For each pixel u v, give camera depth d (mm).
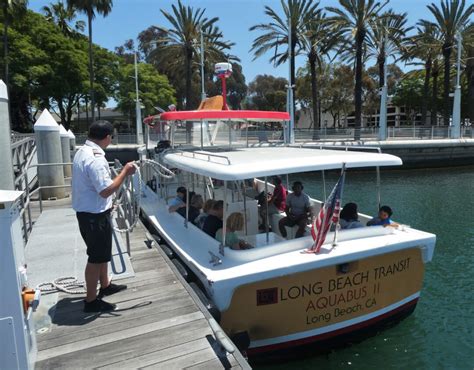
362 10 28938
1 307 2613
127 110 42625
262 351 4418
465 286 7348
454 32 33031
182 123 7781
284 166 4270
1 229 2576
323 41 32281
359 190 18531
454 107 30734
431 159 27641
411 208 14484
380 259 4719
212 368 3010
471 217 12898
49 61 32969
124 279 4688
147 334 3482
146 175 10031
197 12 33219
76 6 31719
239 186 5988
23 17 28578
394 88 54500
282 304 4258
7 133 5332
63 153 13922
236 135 8000
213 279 3822
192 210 6062
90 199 3514
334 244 4578
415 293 5277
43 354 3201
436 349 5188
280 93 57344
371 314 4867
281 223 6121
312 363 4711
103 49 40625
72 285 4496
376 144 26453
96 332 3520
